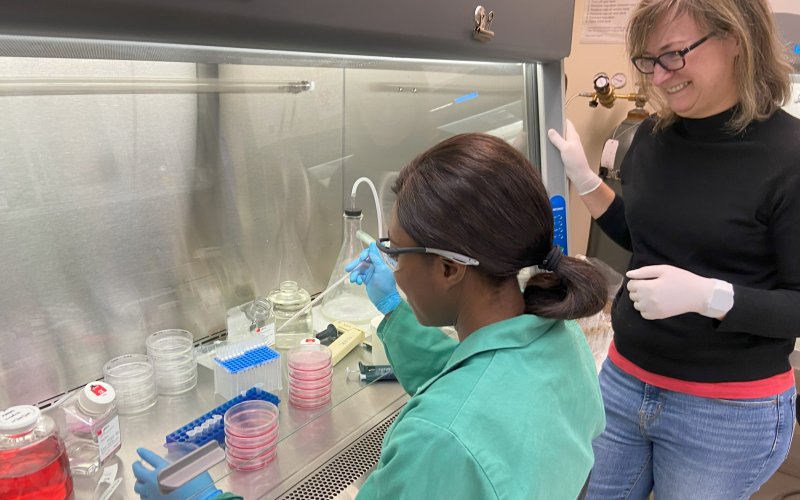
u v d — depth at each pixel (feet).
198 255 4.65
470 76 4.76
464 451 2.07
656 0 3.88
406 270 2.54
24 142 3.53
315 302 5.23
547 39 4.15
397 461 2.18
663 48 3.92
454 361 2.47
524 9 3.81
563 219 5.13
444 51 3.41
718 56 3.82
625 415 4.87
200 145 4.40
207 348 4.63
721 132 4.12
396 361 3.64
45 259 3.79
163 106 4.09
